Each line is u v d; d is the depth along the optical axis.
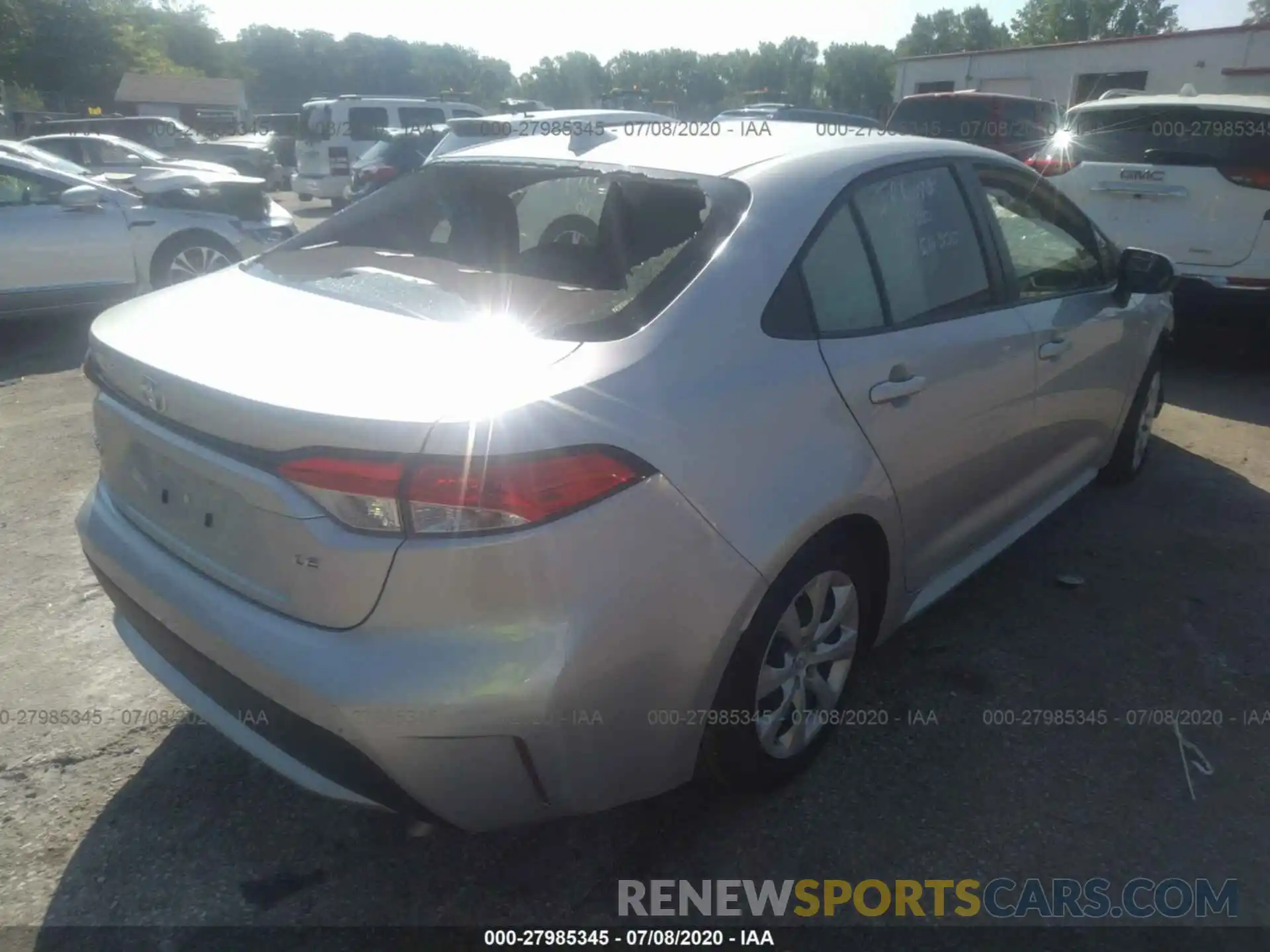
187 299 2.62
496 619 1.89
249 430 1.97
